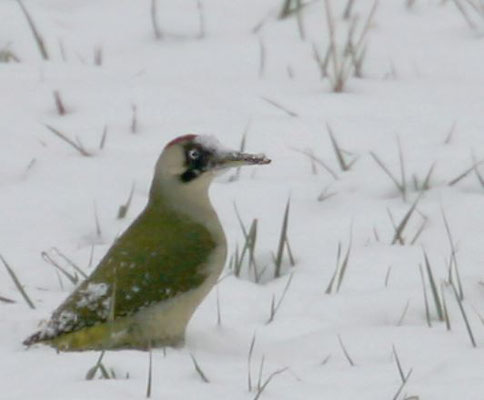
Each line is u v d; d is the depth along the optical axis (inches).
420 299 454.9
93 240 511.5
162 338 430.6
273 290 468.1
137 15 695.7
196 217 438.3
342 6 702.5
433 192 532.4
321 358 418.3
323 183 545.3
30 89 619.8
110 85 624.4
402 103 605.9
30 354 404.5
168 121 593.3
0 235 509.4
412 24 681.0
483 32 670.5
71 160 561.3
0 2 700.0
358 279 471.2
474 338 425.4
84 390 374.9
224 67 647.1
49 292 466.3
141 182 546.3
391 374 396.5
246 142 574.2
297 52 659.4
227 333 441.1
